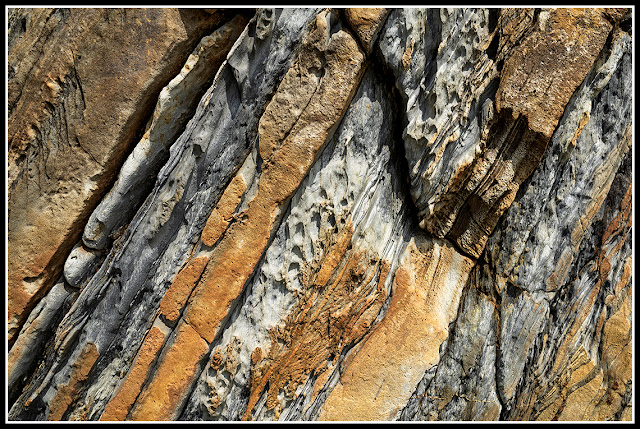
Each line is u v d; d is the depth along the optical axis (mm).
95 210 2443
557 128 2438
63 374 2582
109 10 2270
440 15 2230
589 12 2260
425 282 2695
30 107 2393
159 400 2496
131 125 2375
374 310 2641
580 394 2932
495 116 2375
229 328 2479
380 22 2150
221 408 2498
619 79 2529
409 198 2684
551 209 2633
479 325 2723
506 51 2332
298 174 2277
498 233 2668
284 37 2238
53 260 2496
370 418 2574
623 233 2908
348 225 2443
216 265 2400
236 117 2348
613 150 2656
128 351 2557
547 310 2795
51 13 2324
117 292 2520
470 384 2762
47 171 2428
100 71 2316
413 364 2598
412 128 2387
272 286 2439
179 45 2283
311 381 2617
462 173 2461
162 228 2432
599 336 2984
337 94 2213
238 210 2367
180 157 2379
